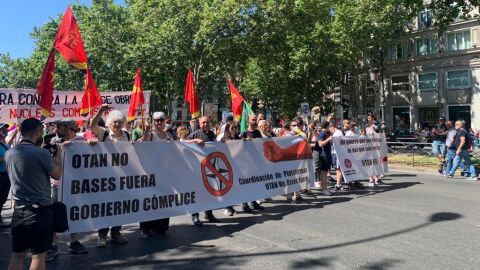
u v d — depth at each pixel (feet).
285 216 25.71
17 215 13.32
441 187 36.83
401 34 119.55
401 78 128.16
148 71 101.40
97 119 20.22
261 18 89.15
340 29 107.24
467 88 111.65
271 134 35.40
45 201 13.61
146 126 22.97
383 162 39.17
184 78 104.42
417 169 52.19
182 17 86.07
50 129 36.73
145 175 20.85
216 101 159.33
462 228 22.22
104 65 108.88
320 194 33.53
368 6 107.04
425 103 121.60
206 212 24.68
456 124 44.70
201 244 20.02
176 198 22.02
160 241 20.65
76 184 18.65
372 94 135.74
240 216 25.99
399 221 23.90
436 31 117.29
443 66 116.37
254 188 26.45
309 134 38.96
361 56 121.90
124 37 106.42
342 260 17.33
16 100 35.63
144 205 20.68
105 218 19.39
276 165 28.35
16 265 13.56
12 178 13.46
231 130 29.58
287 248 19.12
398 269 16.16
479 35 108.27
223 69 100.07
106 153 19.58
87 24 109.91
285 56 109.19
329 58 109.40
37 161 13.46
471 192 33.91
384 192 34.19
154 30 88.69
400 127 128.16
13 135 29.68
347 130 39.55
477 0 56.80
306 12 94.73
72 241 18.94
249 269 16.49
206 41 87.35
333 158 41.24
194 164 23.06
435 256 17.65
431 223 23.34
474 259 17.22
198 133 25.17
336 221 24.16
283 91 121.70
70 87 117.80
